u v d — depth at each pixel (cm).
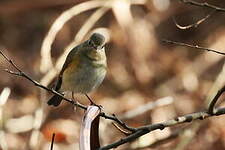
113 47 1520
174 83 1473
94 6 1387
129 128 634
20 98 1412
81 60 836
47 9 1623
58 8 1619
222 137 1255
